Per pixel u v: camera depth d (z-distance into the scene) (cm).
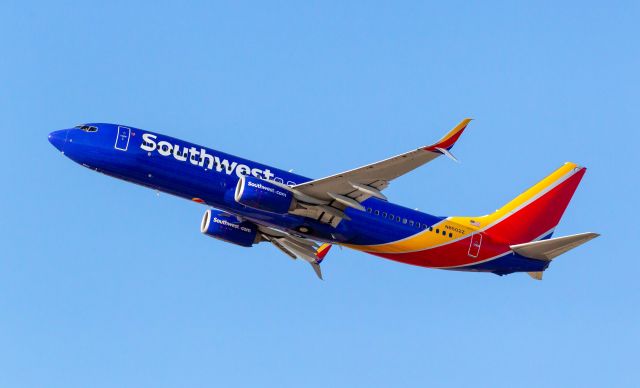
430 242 18325
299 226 17500
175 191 17112
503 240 19075
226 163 17138
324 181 16438
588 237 18238
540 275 19412
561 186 19525
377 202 18000
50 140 16850
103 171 16888
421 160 15625
